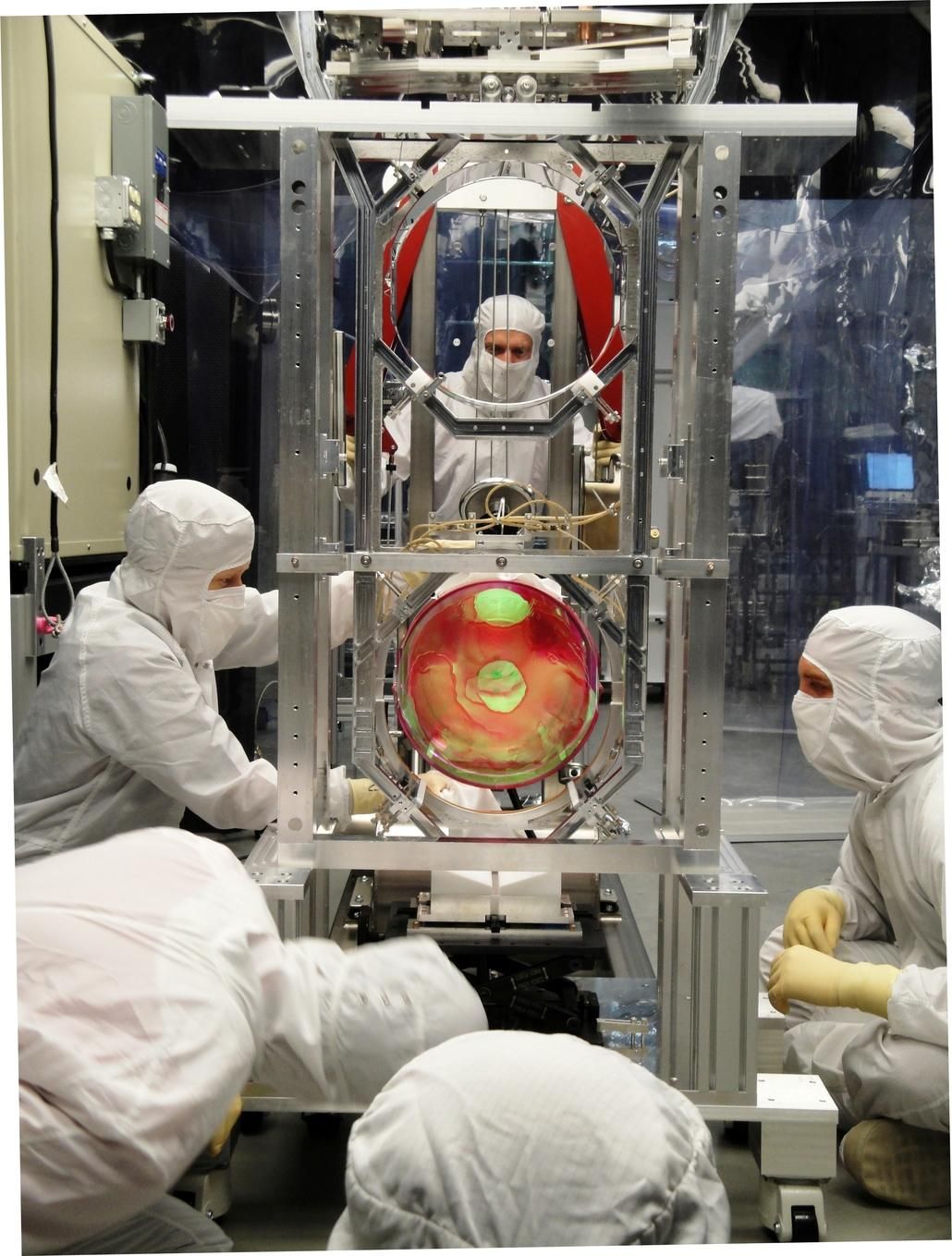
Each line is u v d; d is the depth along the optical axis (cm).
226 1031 101
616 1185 78
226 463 382
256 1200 175
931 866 184
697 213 181
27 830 212
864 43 410
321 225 180
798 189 427
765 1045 186
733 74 413
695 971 168
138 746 204
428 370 218
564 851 176
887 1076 178
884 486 432
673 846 176
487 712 178
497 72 182
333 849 177
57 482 221
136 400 291
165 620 216
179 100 169
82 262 253
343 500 212
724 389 171
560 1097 82
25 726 214
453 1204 78
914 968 176
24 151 222
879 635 196
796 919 206
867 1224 175
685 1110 88
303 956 108
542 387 275
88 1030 101
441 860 177
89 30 256
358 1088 102
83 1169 99
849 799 434
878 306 425
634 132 169
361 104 169
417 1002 102
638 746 180
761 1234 171
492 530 207
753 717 446
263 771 212
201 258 380
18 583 223
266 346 389
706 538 172
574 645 176
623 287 178
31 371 225
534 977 184
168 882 113
